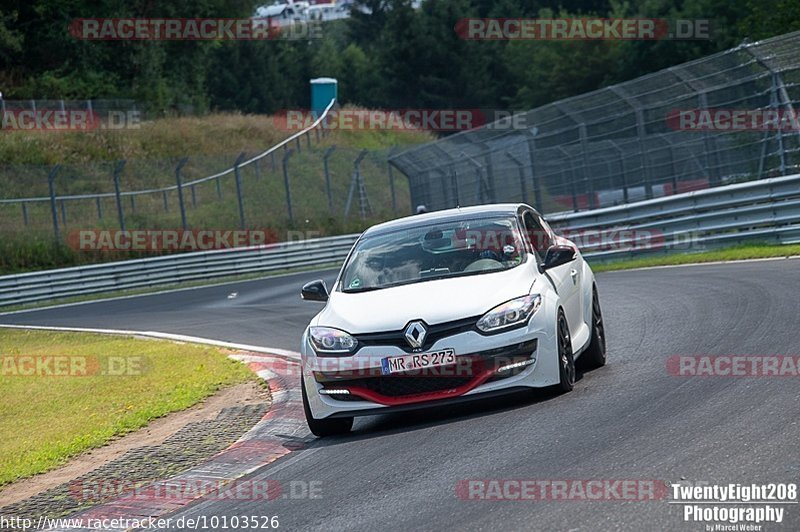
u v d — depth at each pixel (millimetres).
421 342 26188
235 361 46500
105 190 145750
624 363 31656
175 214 139750
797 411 21578
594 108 85375
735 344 31281
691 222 75750
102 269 113688
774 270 51000
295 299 84250
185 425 33250
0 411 44625
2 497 27406
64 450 32188
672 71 77875
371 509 19516
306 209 151625
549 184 102375
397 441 25484
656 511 16484
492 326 26234
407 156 123938
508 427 24453
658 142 88625
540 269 29047
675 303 44625
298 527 19266
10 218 131375
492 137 102438
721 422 21609
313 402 27469
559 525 16531
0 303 108000
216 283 116062
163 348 56969
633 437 21469
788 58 68125
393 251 30781
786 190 68000
